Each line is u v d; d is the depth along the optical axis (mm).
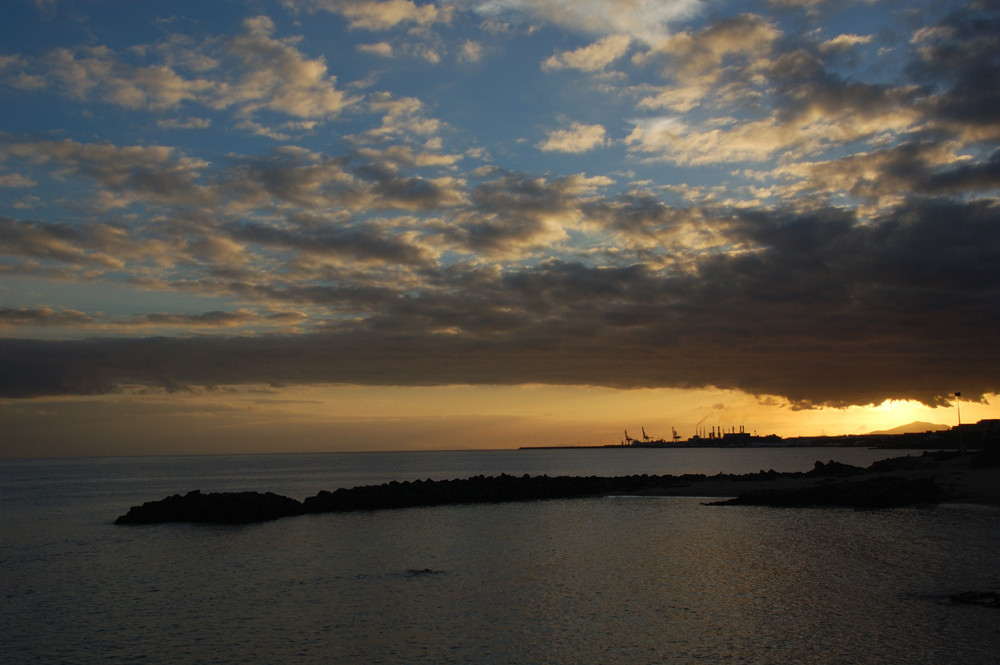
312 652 22500
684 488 80688
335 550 42406
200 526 56031
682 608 26422
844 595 27484
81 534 52875
